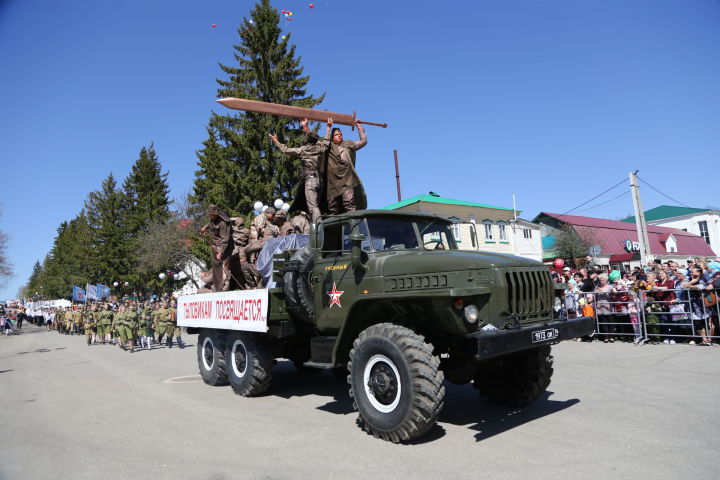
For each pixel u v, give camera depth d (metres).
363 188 7.88
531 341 4.35
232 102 6.79
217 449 4.41
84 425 5.52
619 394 5.85
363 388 4.73
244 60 24.88
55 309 36.16
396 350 4.39
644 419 4.76
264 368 6.71
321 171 7.84
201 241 26.22
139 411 6.16
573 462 3.70
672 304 9.91
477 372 5.68
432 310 4.58
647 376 6.77
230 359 7.37
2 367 12.48
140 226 45.03
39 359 14.16
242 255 8.03
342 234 5.75
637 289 10.77
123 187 49.94
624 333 10.43
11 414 6.34
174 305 17.11
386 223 5.72
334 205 7.85
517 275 4.63
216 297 7.71
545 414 5.18
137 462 4.12
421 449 4.20
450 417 5.28
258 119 23.70
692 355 8.19
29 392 8.09
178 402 6.66
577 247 29.59
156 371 10.20
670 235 38.19
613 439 4.22
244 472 3.78
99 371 10.55
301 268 6.13
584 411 5.19
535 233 31.66
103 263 44.31
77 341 22.25
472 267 4.58
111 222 48.19
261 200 23.25
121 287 44.88
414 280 4.87
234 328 7.04
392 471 3.68
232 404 6.42
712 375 6.57
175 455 4.28
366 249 5.46
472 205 28.89
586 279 12.07
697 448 3.88
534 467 3.63
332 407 6.07
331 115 7.74
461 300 4.37
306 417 5.55
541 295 4.84
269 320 6.32
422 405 4.18
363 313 5.11
